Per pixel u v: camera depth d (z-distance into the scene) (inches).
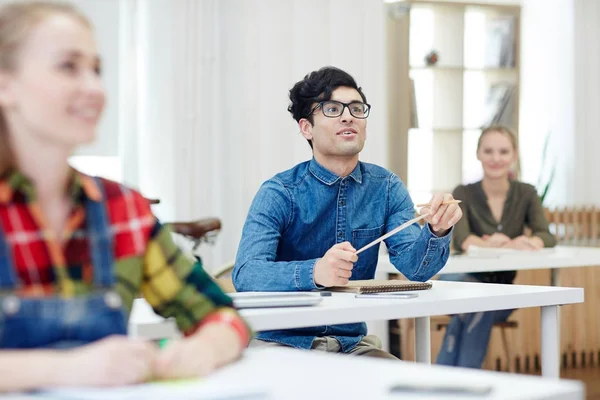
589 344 216.8
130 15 194.9
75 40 46.3
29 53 45.8
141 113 197.0
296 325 74.3
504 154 181.5
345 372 46.4
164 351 46.4
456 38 253.9
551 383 42.4
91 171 192.5
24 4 46.9
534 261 152.0
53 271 47.1
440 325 182.9
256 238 100.4
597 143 261.7
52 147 46.8
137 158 196.1
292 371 47.0
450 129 252.4
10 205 46.5
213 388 41.5
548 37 263.6
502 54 258.8
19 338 44.9
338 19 219.5
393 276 157.9
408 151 249.0
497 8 255.8
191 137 199.9
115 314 47.3
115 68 193.9
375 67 224.4
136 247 51.8
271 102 211.0
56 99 45.7
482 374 45.0
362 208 105.3
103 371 41.4
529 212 183.8
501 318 166.9
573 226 233.8
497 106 258.2
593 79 261.7
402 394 40.4
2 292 45.4
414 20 251.6
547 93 264.1
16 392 41.5
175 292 54.9
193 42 199.9
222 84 205.6
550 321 91.4
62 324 45.7
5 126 46.9
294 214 103.3
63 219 48.5
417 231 106.2
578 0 260.7
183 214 198.7
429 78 253.4
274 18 211.3
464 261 147.3
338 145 102.1
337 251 90.7
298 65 214.5
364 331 103.8
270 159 210.7
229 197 206.1
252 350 54.6
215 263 203.3
